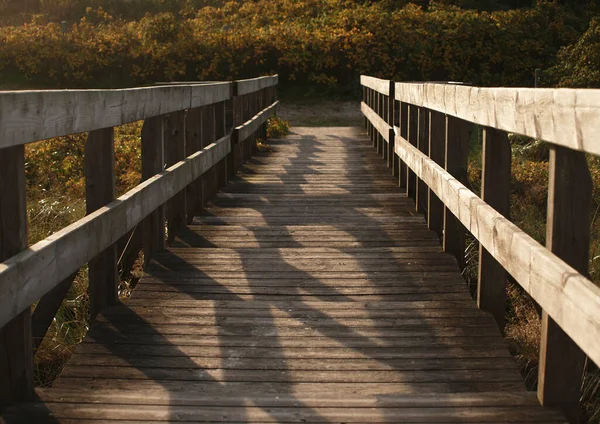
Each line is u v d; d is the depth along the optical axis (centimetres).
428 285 454
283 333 378
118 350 355
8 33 2134
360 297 435
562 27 2147
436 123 552
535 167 934
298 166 991
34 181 846
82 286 494
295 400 291
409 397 293
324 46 2008
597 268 555
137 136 1092
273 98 1541
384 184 840
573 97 220
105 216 358
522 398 291
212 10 2616
